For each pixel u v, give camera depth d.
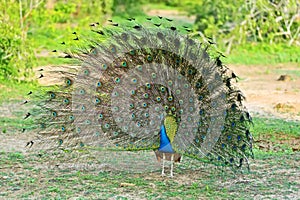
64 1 42.66
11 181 15.10
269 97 28.14
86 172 15.80
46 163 16.64
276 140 19.97
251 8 41.41
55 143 15.52
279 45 41.66
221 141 14.37
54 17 39.78
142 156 16.56
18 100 26.06
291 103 26.61
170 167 16.14
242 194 14.20
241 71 35.91
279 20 41.97
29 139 19.45
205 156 14.31
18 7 32.66
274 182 15.18
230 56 39.31
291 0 41.72
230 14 40.97
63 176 15.48
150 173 15.71
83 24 39.91
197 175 15.63
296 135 20.78
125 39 14.97
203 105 14.35
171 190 14.39
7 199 13.77
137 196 13.95
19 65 29.39
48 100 15.13
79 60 15.20
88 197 13.88
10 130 20.70
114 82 14.56
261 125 22.03
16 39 29.47
